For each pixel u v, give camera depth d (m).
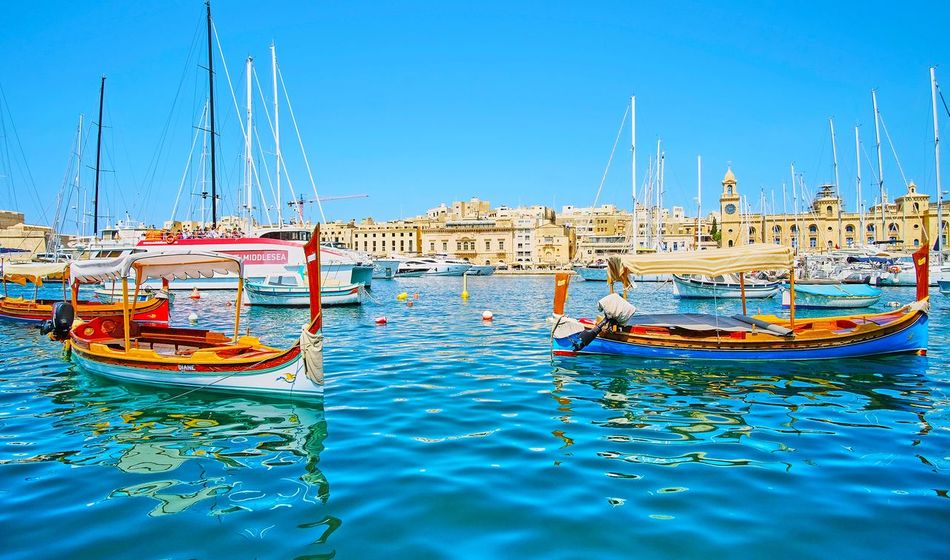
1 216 115.69
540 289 65.25
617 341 18.02
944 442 10.03
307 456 9.41
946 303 39.22
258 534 6.82
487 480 8.34
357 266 56.53
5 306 30.47
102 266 15.97
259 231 57.38
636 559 6.26
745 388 14.14
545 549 6.46
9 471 8.90
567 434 10.50
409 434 10.51
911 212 113.19
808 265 61.38
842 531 6.85
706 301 46.59
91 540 6.73
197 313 37.16
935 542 6.61
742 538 6.69
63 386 14.52
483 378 15.31
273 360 12.62
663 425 11.08
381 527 6.97
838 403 12.73
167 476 8.65
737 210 133.25
